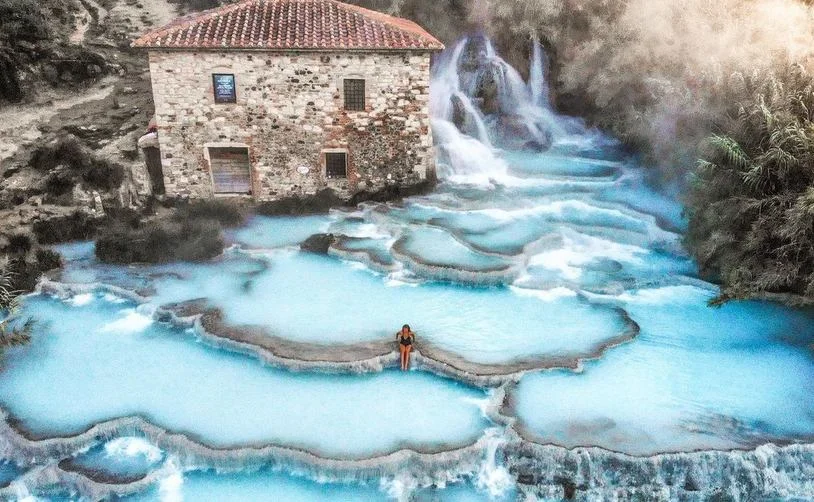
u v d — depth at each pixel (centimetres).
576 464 1697
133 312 2355
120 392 1938
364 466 1680
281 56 2864
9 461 1755
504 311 2336
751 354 2145
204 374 2019
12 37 3722
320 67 2900
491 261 2555
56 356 2102
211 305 2333
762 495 1714
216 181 3092
